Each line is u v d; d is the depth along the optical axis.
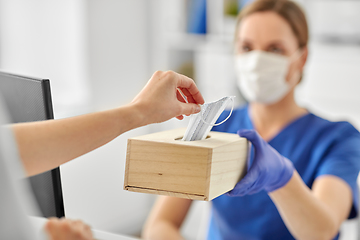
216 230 1.28
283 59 1.27
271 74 1.27
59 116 2.60
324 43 2.45
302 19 1.29
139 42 3.21
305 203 0.82
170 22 3.09
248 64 1.29
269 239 1.18
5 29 2.50
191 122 0.56
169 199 1.33
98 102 2.96
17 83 0.57
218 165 0.53
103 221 2.57
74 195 2.38
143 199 2.88
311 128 1.26
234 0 2.76
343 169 1.10
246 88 1.34
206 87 2.91
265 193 1.18
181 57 3.16
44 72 2.73
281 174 0.74
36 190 0.60
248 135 0.64
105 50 2.96
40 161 0.42
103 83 2.98
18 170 0.28
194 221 2.73
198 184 0.52
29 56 2.64
